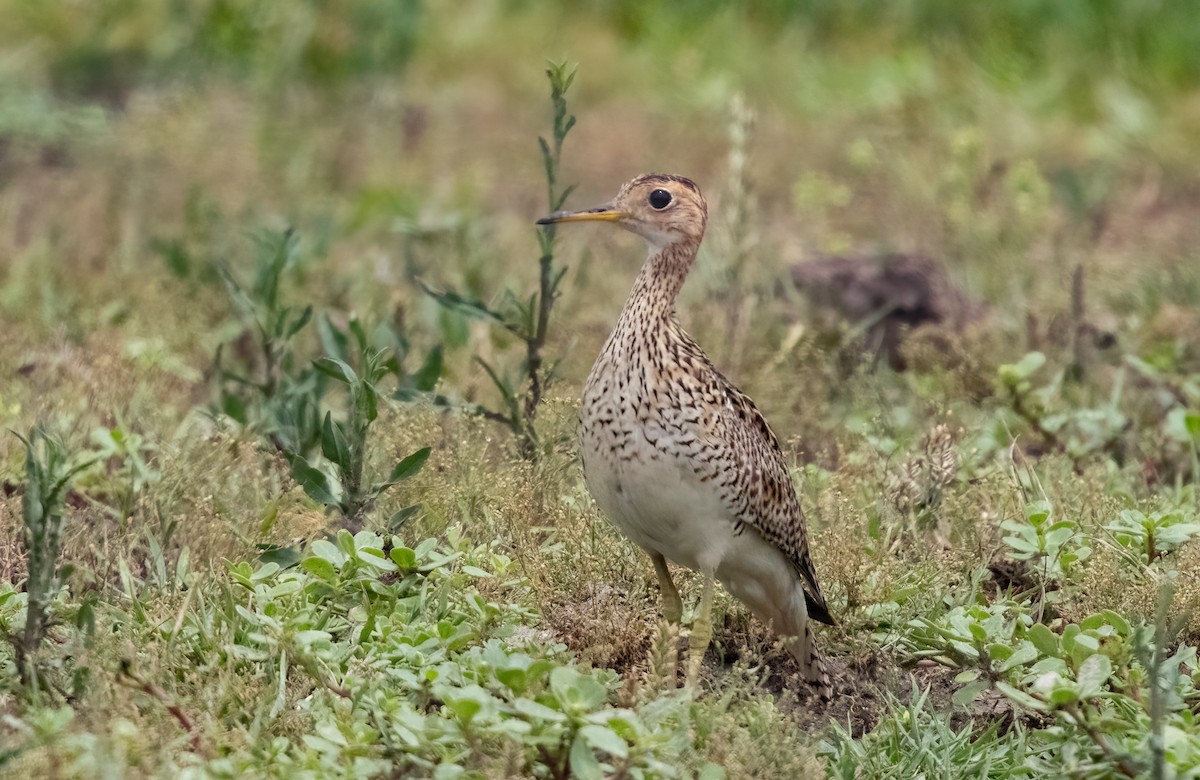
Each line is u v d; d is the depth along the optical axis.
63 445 9.35
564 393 11.41
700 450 8.63
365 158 20.78
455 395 11.71
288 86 22.97
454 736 7.24
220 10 23.66
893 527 10.32
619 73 24.36
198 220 16.44
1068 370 13.45
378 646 8.34
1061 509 10.69
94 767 6.92
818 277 14.91
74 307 14.20
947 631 8.87
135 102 21.81
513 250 16.67
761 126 22.69
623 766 7.01
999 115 23.17
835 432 12.41
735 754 7.48
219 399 12.01
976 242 16.97
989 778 8.05
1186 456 12.16
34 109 21.09
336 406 12.05
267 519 9.80
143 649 8.23
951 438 10.86
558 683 7.03
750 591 9.13
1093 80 24.19
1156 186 20.94
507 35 25.17
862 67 24.70
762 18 26.22
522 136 22.12
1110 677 8.44
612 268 16.42
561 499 10.27
